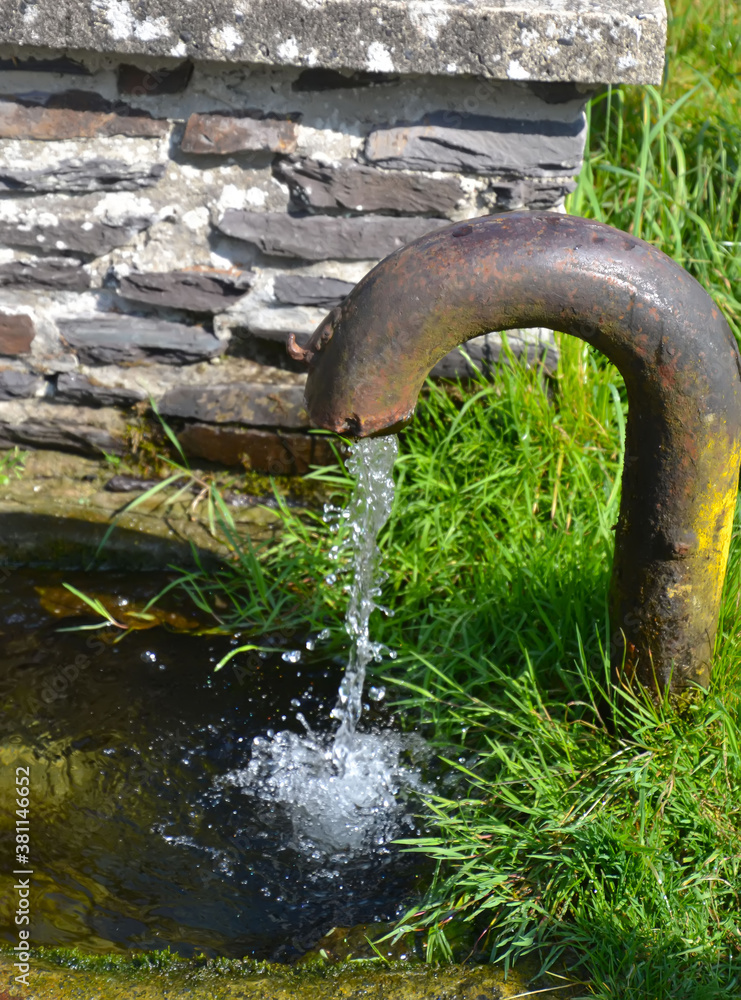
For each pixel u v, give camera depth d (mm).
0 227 2322
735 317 2576
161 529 2428
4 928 1595
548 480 2381
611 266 1389
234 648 2223
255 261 2402
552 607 2035
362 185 2291
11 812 1835
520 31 2066
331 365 1429
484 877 1596
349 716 2035
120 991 1400
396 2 2051
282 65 2117
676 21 3469
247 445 2518
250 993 1405
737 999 1391
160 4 2049
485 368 2473
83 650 2201
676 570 1637
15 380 2494
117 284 2408
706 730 1746
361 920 1641
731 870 1561
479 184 2316
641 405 1510
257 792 1904
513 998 1416
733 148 3008
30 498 2479
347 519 2215
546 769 1729
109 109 2227
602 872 1571
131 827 1822
